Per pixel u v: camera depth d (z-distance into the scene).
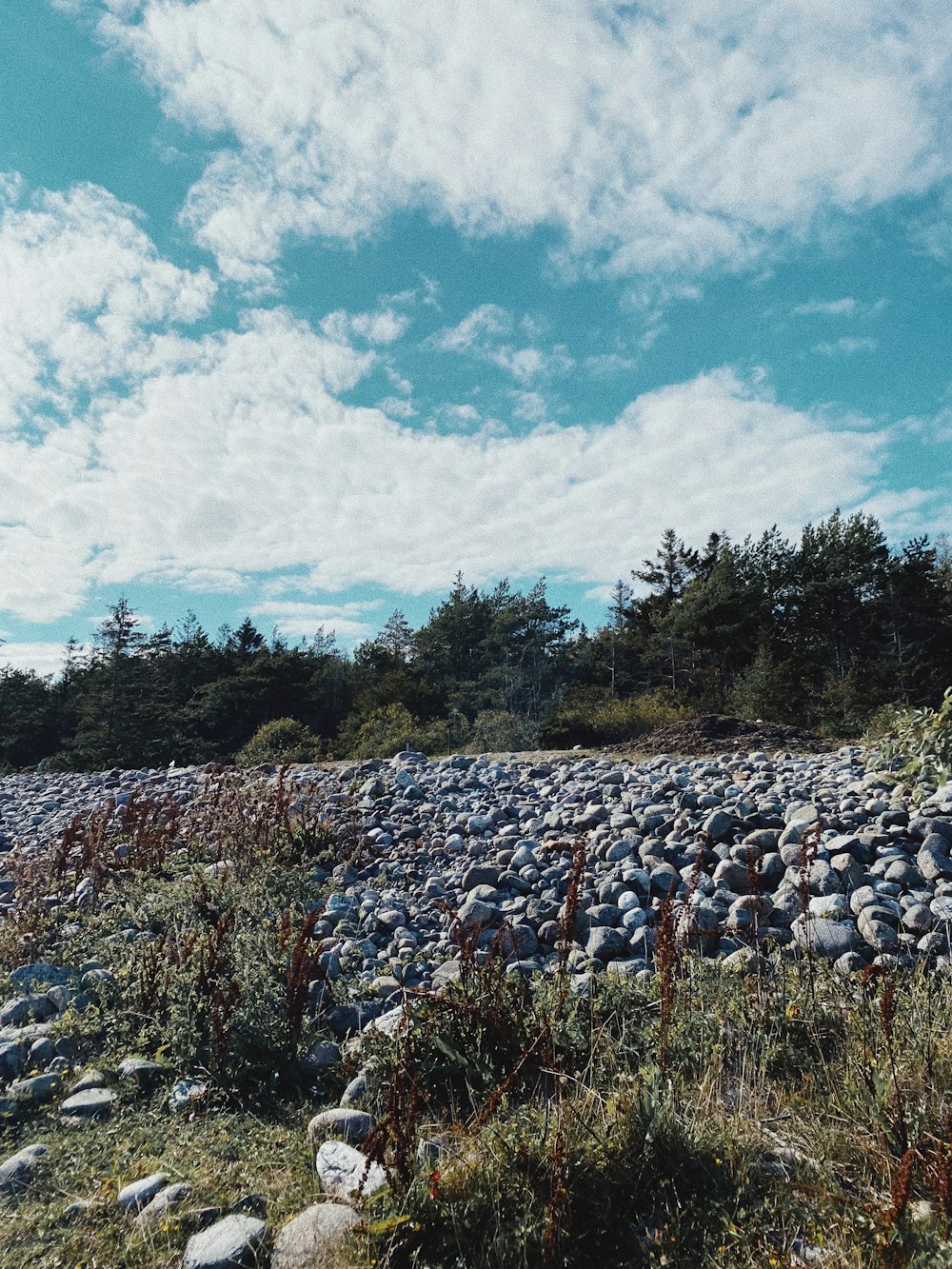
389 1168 2.33
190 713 34.59
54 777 14.31
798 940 4.23
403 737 21.33
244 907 4.99
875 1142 2.46
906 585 29.56
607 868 5.75
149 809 7.51
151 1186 2.51
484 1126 2.58
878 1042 2.90
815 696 24.94
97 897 5.62
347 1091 3.11
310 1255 2.12
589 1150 2.41
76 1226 2.37
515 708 33.09
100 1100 3.08
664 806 6.80
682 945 3.99
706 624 31.84
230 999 3.33
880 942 4.22
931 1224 2.07
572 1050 3.09
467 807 7.93
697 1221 2.20
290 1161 2.68
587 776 9.12
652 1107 2.50
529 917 5.13
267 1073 3.30
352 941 4.82
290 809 7.50
